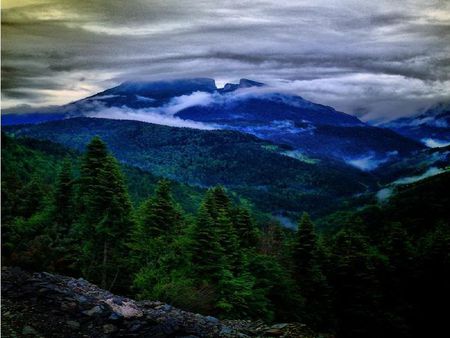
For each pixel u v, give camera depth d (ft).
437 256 126.52
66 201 95.81
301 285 103.09
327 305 101.60
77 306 32.48
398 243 132.98
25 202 110.63
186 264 67.97
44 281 36.04
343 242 122.42
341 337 97.91
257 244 118.73
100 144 95.35
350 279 107.65
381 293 113.80
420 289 123.65
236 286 64.49
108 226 82.23
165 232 82.17
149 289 57.41
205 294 55.93
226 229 86.33
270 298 82.12
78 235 85.92
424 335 114.32
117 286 73.00
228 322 38.68
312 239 109.19
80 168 95.25
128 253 84.12
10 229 71.97
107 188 84.53
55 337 28.40
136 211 97.76
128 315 33.06
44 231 77.36
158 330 31.30
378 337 102.58
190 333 32.01
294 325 38.24
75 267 51.24
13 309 30.27
